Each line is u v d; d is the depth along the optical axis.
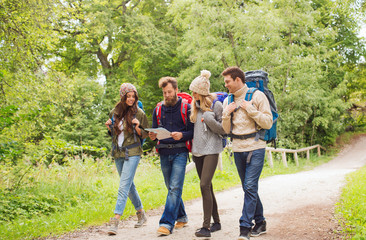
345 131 33.38
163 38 25.45
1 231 4.93
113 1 26.86
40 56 11.04
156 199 6.89
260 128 4.03
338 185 7.72
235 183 9.63
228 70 4.12
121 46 25.56
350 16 10.03
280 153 18.72
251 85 4.17
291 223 4.71
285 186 8.02
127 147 4.78
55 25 11.70
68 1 13.08
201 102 4.31
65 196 7.43
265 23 18.59
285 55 19.31
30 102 10.12
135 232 4.65
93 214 5.68
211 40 19.19
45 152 8.45
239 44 20.16
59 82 11.74
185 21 20.45
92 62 24.20
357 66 29.97
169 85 4.49
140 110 4.86
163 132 4.35
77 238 4.51
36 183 7.68
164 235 4.34
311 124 26.36
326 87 26.06
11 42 10.09
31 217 6.26
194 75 21.25
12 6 10.10
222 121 4.07
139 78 26.89
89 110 21.95
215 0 19.52
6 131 8.57
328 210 5.33
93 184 8.48
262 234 4.24
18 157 7.90
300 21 19.95
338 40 28.89
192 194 7.37
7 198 6.69
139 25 24.44
